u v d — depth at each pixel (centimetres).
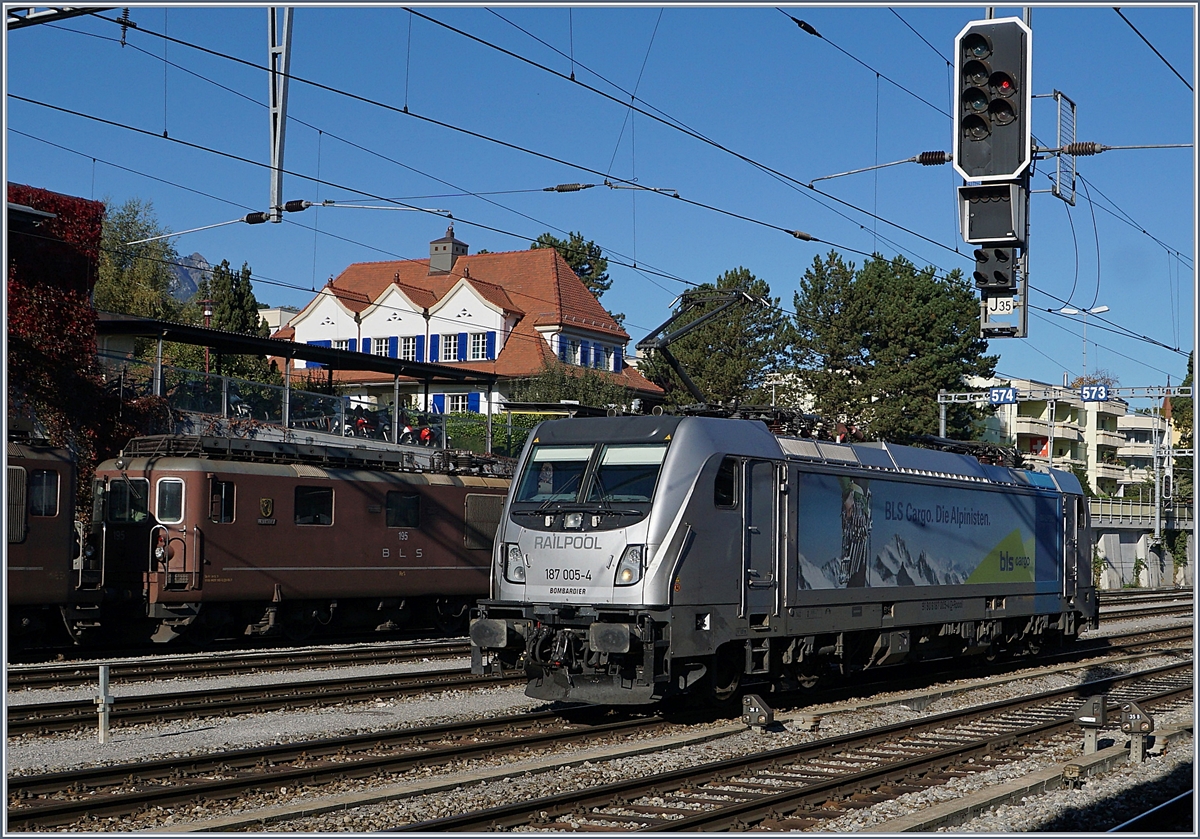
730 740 1273
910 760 1118
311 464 2323
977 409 5484
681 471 1356
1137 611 3453
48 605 1880
